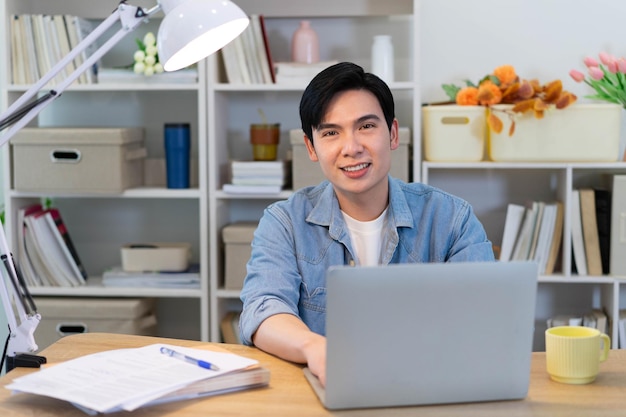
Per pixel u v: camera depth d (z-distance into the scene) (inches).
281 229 81.0
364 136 74.6
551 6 140.0
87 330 135.1
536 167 129.8
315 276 80.2
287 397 60.6
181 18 74.7
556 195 142.3
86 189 132.9
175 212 148.3
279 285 77.2
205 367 62.7
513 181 143.4
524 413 57.4
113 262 149.2
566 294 143.0
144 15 80.0
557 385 63.2
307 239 81.0
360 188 75.1
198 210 148.0
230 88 132.3
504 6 140.5
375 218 80.7
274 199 146.9
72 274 138.2
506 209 144.0
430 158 132.1
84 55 135.4
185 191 135.1
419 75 131.1
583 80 129.8
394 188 81.4
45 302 134.9
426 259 81.5
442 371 58.5
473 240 80.8
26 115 80.7
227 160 144.3
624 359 69.4
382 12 139.5
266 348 71.1
